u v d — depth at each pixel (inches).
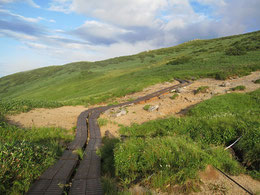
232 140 176.4
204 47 2787.9
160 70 1517.0
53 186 128.0
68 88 1872.5
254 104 371.2
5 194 112.6
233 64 1072.2
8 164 124.1
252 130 165.9
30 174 131.9
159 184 118.1
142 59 3351.4
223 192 110.8
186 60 1688.0
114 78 1733.5
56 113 445.1
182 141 168.1
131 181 128.2
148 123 306.3
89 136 279.4
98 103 633.6
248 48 1535.4
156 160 141.6
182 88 653.3
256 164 137.7
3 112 388.8
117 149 164.7
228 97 419.8
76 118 407.8
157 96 611.5
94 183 133.4
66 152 201.9
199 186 116.3
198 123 225.3
